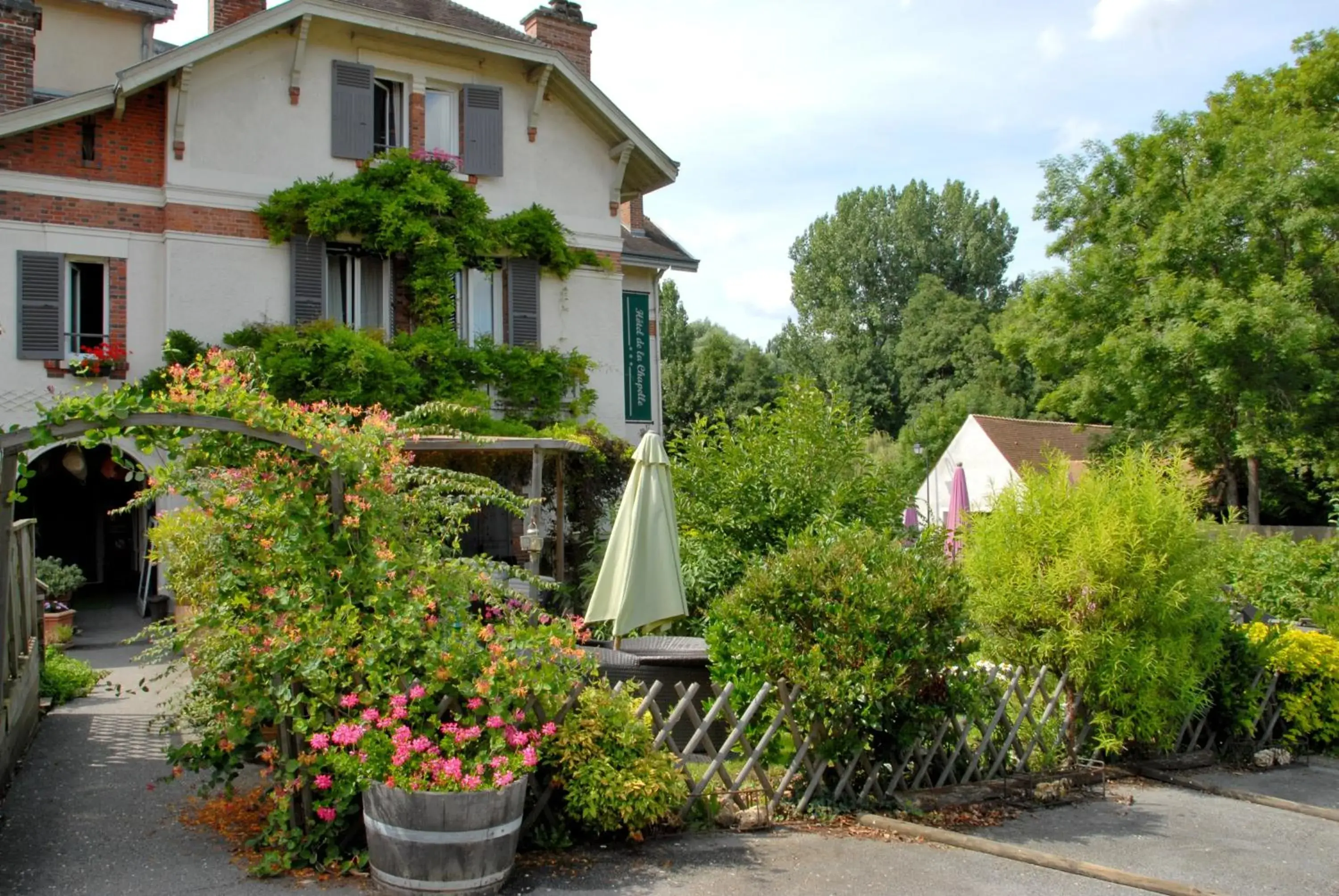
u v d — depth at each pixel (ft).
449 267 58.08
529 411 61.57
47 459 58.18
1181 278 85.66
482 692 18.03
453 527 25.08
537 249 62.44
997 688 27.94
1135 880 19.97
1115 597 29.19
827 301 219.61
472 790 17.12
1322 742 35.12
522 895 17.90
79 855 19.15
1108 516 29.37
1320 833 24.79
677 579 29.22
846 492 39.42
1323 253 84.58
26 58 54.44
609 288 66.23
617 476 56.13
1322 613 38.65
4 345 50.21
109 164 52.70
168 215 52.80
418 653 19.08
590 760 19.86
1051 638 29.17
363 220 55.72
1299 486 103.96
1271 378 80.12
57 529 68.95
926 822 23.76
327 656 18.42
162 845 19.69
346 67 57.41
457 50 60.54
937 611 24.54
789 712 23.18
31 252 50.90
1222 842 23.62
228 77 54.44
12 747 23.93
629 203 79.97
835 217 225.35
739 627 24.31
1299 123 85.81
